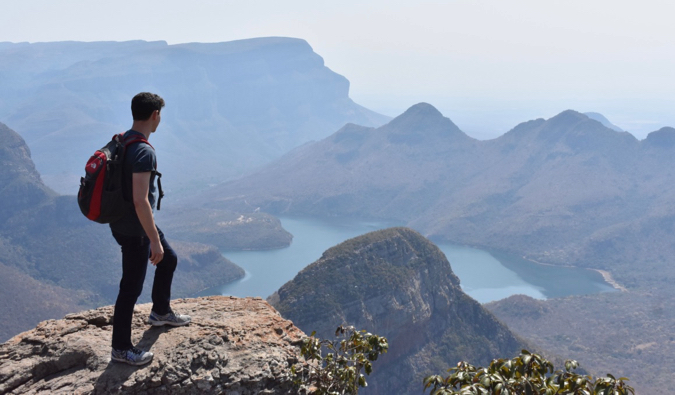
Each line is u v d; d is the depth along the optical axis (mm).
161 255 6812
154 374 6645
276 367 7230
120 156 6582
